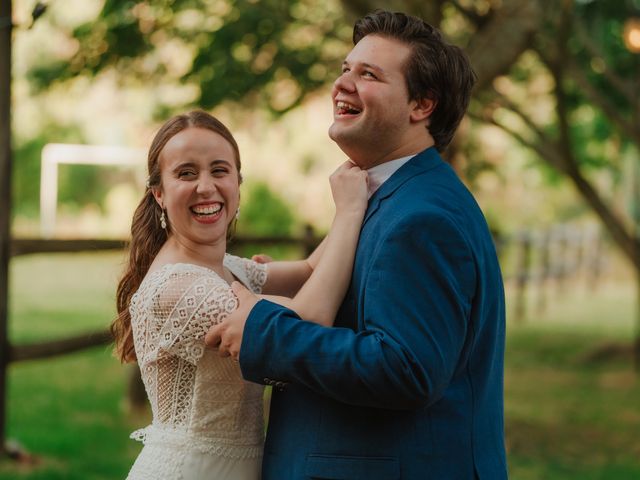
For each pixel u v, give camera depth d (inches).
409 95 82.9
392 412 78.4
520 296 534.6
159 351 83.6
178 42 265.6
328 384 74.4
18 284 566.9
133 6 235.9
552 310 587.2
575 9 269.3
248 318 77.4
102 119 589.9
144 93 309.0
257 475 88.3
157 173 87.5
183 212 85.8
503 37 216.1
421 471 77.5
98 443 231.6
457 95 84.7
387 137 83.5
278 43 262.2
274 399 86.4
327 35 268.2
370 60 82.5
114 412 269.4
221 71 256.8
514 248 700.0
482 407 82.0
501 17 217.0
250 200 595.8
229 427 86.0
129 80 275.9
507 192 773.3
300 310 79.3
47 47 355.6
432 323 73.5
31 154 616.4
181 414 85.2
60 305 478.9
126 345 91.9
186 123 86.7
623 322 528.4
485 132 473.4
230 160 87.4
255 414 88.9
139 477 85.7
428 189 80.4
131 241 91.7
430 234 75.1
